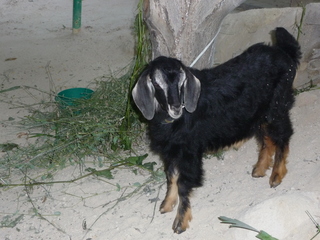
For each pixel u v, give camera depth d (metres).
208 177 1.89
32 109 2.42
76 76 2.74
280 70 1.78
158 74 1.51
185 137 1.65
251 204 1.71
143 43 1.98
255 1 3.28
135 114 2.07
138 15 1.91
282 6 3.17
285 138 1.82
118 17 3.66
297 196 1.65
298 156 1.90
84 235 1.70
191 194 1.70
